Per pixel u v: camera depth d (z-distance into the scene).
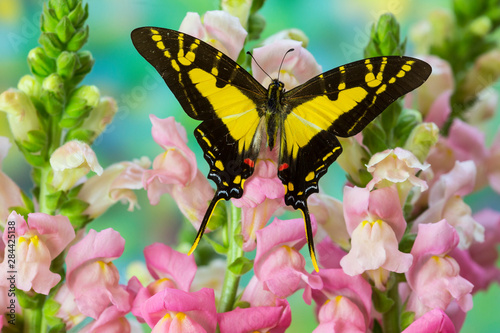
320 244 0.58
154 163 0.56
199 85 0.53
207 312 0.53
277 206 0.54
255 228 0.54
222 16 0.55
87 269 0.55
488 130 0.80
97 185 0.57
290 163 0.54
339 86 0.54
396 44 0.57
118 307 0.54
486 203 0.76
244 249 0.54
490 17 0.66
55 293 0.56
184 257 0.55
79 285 0.55
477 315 0.78
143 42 0.52
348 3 0.80
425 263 0.55
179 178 0.55
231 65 0.54
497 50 0.66
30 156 0.56
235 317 0.54
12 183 0.56
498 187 0.65
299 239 0.54
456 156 0.64
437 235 0.54
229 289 0.55
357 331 0.54
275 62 0.55
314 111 0.54
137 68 0.77
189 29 0.55
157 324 0.53
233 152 0.54
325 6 0.80
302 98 0.54
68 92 0.57
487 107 0.68
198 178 0.56
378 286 0.55
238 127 0.54
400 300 0.57
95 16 0.76
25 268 0.54
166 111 0.77
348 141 0.56
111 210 0.76
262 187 0.54
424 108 0.63
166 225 0.76
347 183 0.57
